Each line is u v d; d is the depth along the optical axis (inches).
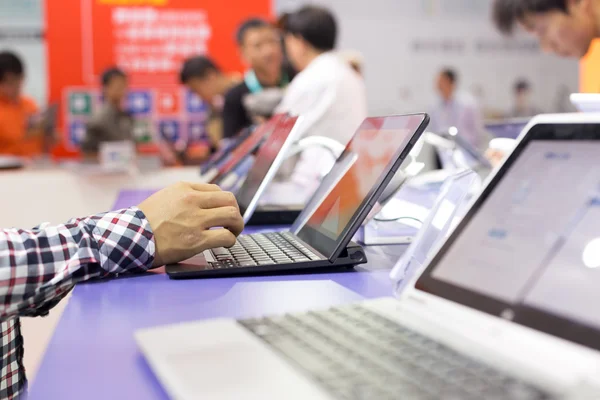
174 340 25.0
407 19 240.7
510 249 25.7
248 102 139.5
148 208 40.9
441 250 29.0
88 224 38.8
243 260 41.7
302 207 64.7
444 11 242.4
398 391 19.2
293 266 40.0
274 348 23.5
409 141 38.6
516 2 81.2
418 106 244.5
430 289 27.6
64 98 231.0
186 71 187.9
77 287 37.2
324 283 37.7
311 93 101.9
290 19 118.5
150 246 39.4
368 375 20.6
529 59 249.8
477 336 23.3
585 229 23.2
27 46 227.9
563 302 21.7
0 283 33.3
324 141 63.7
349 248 40.8
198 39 235.1
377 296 34.5
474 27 245.1
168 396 21.7
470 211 29.6
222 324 27.0
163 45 234.1
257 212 63.0
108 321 30.7
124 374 23.8
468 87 247.3
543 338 21.5
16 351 44.8
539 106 252.2
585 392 18.7
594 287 21.2
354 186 43.8
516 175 28.7
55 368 24.5
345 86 102.4
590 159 25.4
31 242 35.2
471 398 18.5
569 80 252.5
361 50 239.1
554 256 23.5
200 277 39.3
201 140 238.5
